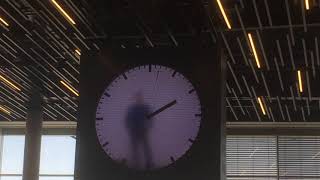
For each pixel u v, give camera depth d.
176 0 9.21
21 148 18.88
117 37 10.12
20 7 9.66
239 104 15.71
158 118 8.31
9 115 17.39
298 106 15.80
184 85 8.41
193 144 8.16
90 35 10.53
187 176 8.08
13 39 11.09
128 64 8.62
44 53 11.87
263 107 16.00
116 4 9.39
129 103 8.45
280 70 12.70
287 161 17.75
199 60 8.48
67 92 14.73
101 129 8.42
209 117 8.23
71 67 12.62
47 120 17.89
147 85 8.48
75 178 8.31
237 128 18.16
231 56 11.82
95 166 8.31
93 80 8.64
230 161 18.02
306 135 17.78
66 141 18.66
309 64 12.25
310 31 10.39
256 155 17.92
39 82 13.91
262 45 11.12
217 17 9.77
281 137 17.94
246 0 9.29
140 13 9.39
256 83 13.76
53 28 10.42
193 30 9.77
